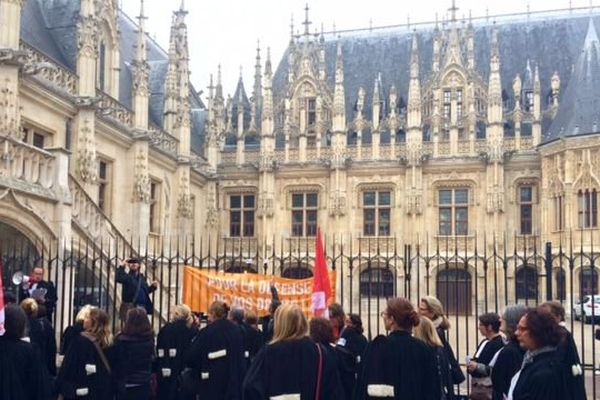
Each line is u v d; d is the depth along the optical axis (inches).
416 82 1609.3
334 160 1626.5
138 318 346.6
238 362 354.9
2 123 804.6
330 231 1625.2
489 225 1542.8
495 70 1567.4
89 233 792.3
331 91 1707.7
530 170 1547.7
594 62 1492.4
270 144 1675.7
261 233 1659.7
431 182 1598.2
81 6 1058.7
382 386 257.3
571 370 232.7
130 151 1246.3
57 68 982.4
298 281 662.5
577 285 1406.3
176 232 1464.1
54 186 709.9
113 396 335.9
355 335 367.6
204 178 1663.4
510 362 299.0
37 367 262.5
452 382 328.5
